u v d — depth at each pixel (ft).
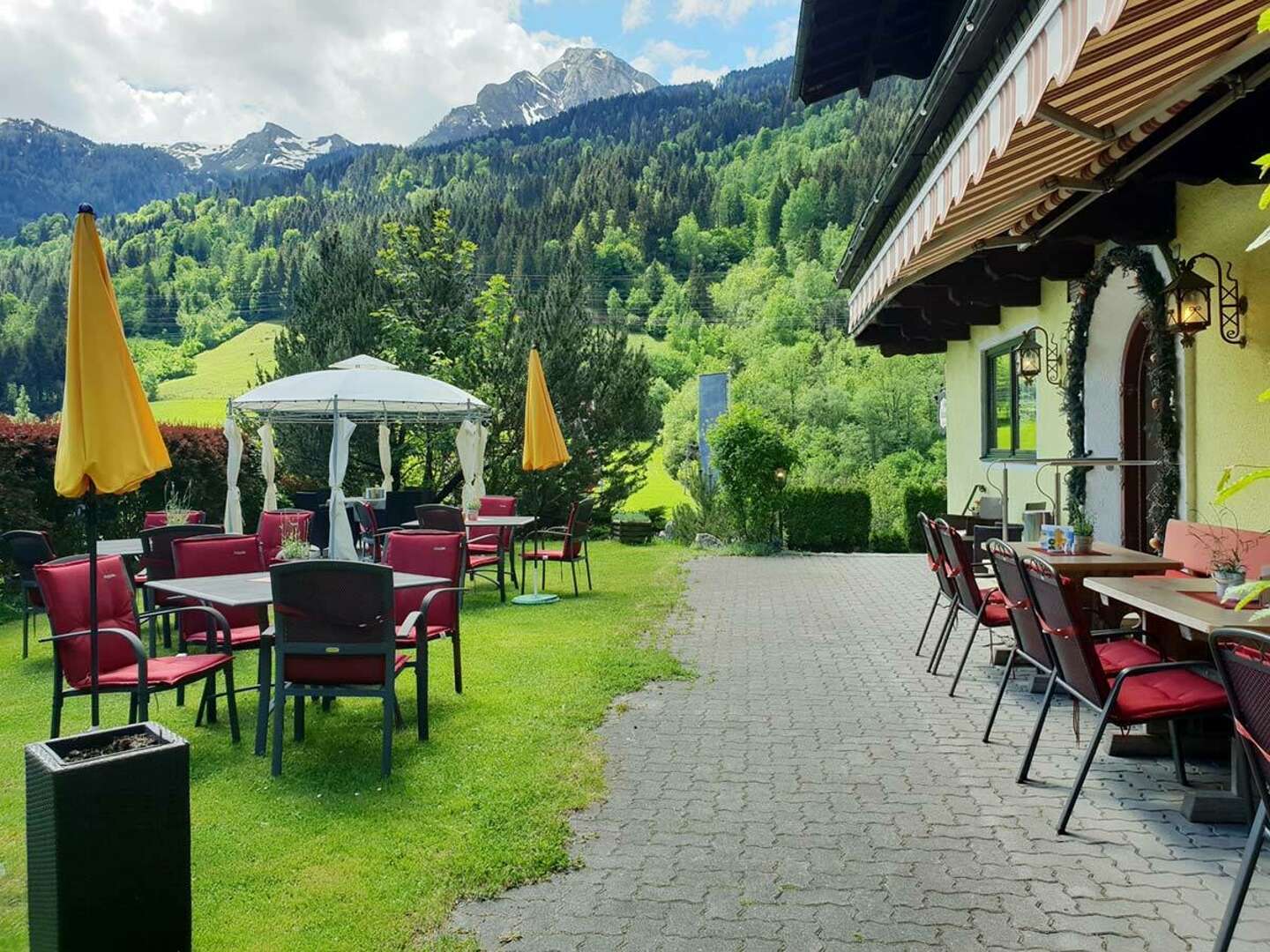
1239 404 20.24
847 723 17.49
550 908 10.18
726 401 72.23
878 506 67.21
